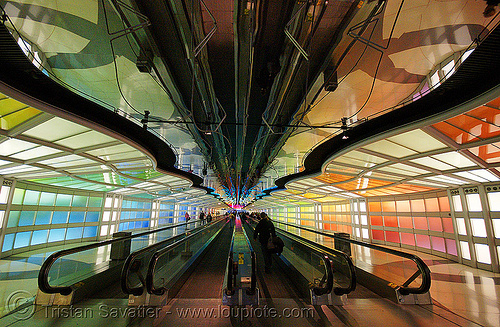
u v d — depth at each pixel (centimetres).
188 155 1123
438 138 521
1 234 962
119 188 1473
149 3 433
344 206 1969
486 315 418
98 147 661
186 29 463
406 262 665
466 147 552
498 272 862
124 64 530
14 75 371
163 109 729
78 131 549
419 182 1005
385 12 382
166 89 615
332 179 1219
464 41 443
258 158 1465
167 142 931
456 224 1058
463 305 499
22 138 548
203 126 908
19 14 397
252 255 444
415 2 363
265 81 612
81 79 586
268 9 488
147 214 2209
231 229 1978
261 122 1014
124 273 403
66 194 1345
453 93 412
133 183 1359
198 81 632
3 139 543
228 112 954
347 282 589
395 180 1041
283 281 577
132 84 605
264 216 684
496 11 371
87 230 1486
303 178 1218
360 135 693
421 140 562
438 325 338
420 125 470
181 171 1323
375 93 626
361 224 1722
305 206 2817
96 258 768
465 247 1002
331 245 1123
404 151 656
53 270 616
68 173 970
